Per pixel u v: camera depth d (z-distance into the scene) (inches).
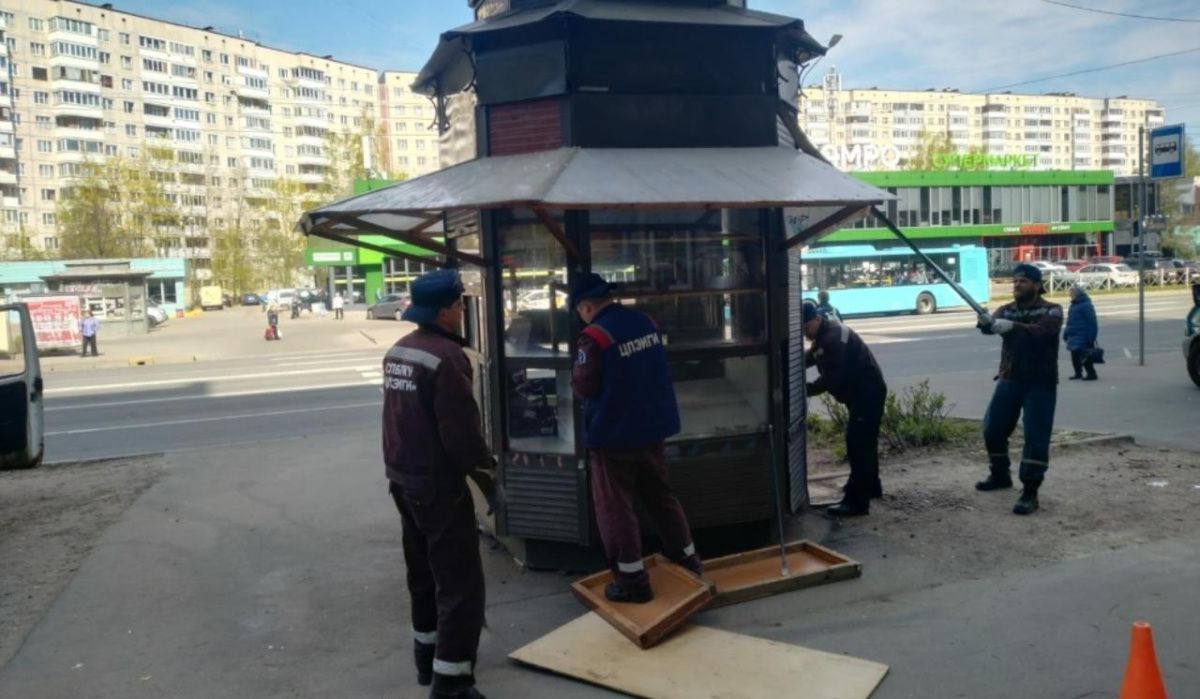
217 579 216.7
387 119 4281.5
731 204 175.3
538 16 204.8
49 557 239.9
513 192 177.3
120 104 3676.2
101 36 3609.7
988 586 189.6
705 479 206.8
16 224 3371.1
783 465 218.1
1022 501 243.8
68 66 3479.3
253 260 3107.8
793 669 151.6
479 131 215.2
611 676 152.1
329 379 715.4
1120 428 362.0
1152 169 552.1
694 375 208.4
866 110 5191.9
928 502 257.1
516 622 182.2
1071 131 5964.6
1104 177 2568.9
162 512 284.2
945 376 576.7
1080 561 202.8
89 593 208.2
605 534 175.9
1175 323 944.9
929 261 248.2
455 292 153.4
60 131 3481.8
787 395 221.6
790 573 193.2
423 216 249.3
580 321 197.5
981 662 153.9
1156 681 119.0
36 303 1103.6
